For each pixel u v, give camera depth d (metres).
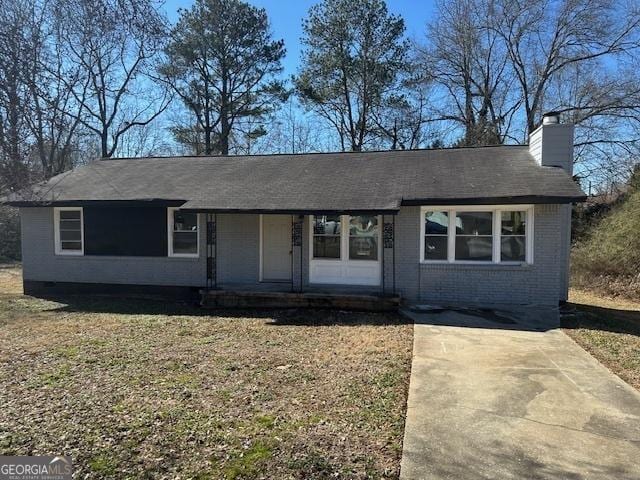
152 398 5.18
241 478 3.53
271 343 7.86
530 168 11.46
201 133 30.92
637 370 6.25
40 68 9.52
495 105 29.55
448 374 6.07
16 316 10.46
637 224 15.52
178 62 25.86
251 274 12.61
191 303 12.29
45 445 4.02
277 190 12.03
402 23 29.20
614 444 4.09
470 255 11.00
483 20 28.41
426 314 10.04
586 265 16.02
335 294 11.08
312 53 29.88
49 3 8.85
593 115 25.53
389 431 4.34
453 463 3.75
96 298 13.05
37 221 13.82
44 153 19.25
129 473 3.58
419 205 10.63
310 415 4.71
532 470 3.64
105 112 27.45
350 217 11.84
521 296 10.66
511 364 6.50
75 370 6.25
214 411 4.80
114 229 13.30
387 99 29.80
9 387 5.54
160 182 13.64
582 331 8.57
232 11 28.23
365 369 6.29
